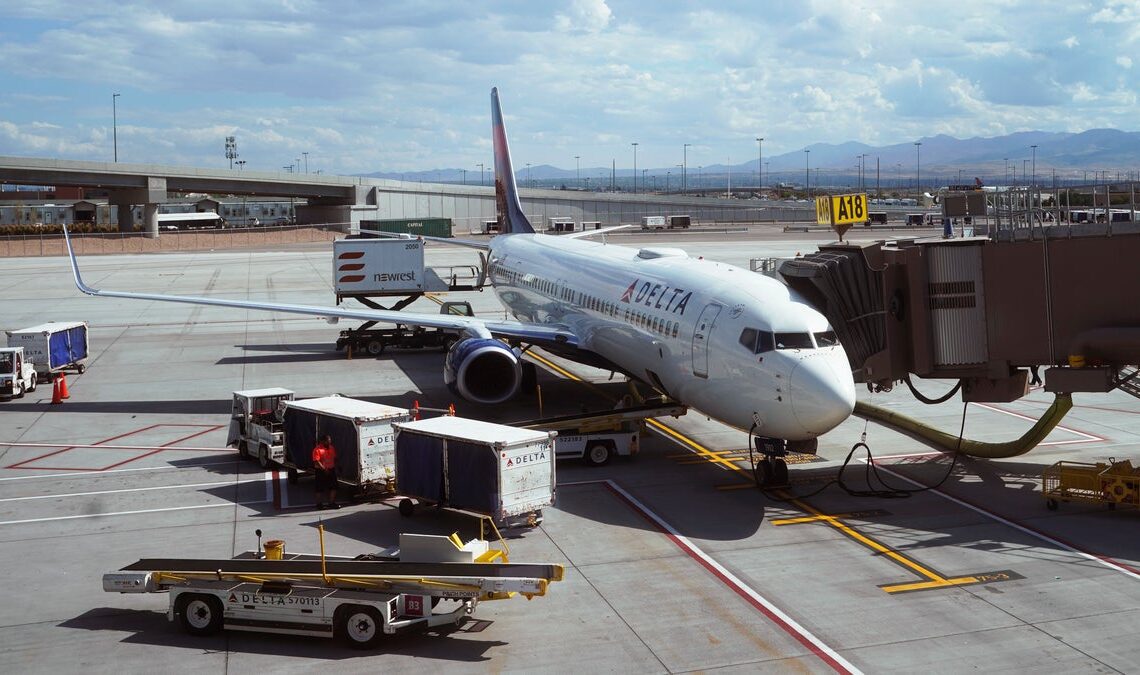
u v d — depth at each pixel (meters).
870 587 18.48
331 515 23.45
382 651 16.00
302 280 86.12
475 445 21.50
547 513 23.31
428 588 16.34
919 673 14.95
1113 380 24.83
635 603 17.80
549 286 38.75
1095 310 24.86
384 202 184.25
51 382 41.31
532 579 15.95
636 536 21.59
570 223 174.75
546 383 40.34
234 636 16.78
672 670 15.13
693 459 28.45
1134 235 24.12
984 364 26.52
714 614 17.27
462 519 23.02
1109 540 21.09
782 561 19.95
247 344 52.03
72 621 17.38
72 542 21.50
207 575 16.91
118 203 155.50
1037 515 22.95
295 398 37.34
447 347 49.78
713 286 26.38
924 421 33.00
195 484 26.20
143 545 21.27
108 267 103.06
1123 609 17.31
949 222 29.38
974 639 16.12
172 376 42.69
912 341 27.02
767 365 22.86
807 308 24.14
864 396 37.66
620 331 30.36
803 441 24.12
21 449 30.05
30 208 199.62
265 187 166.38
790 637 16.30
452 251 134.50
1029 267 25.67
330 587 16.61
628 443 28.08
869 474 26.72
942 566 19.58
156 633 16.91
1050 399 36.59
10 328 58.22
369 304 55.22
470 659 15.63
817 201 29.20
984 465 27.58
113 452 29.70
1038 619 16.91
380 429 24.53
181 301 39.00
